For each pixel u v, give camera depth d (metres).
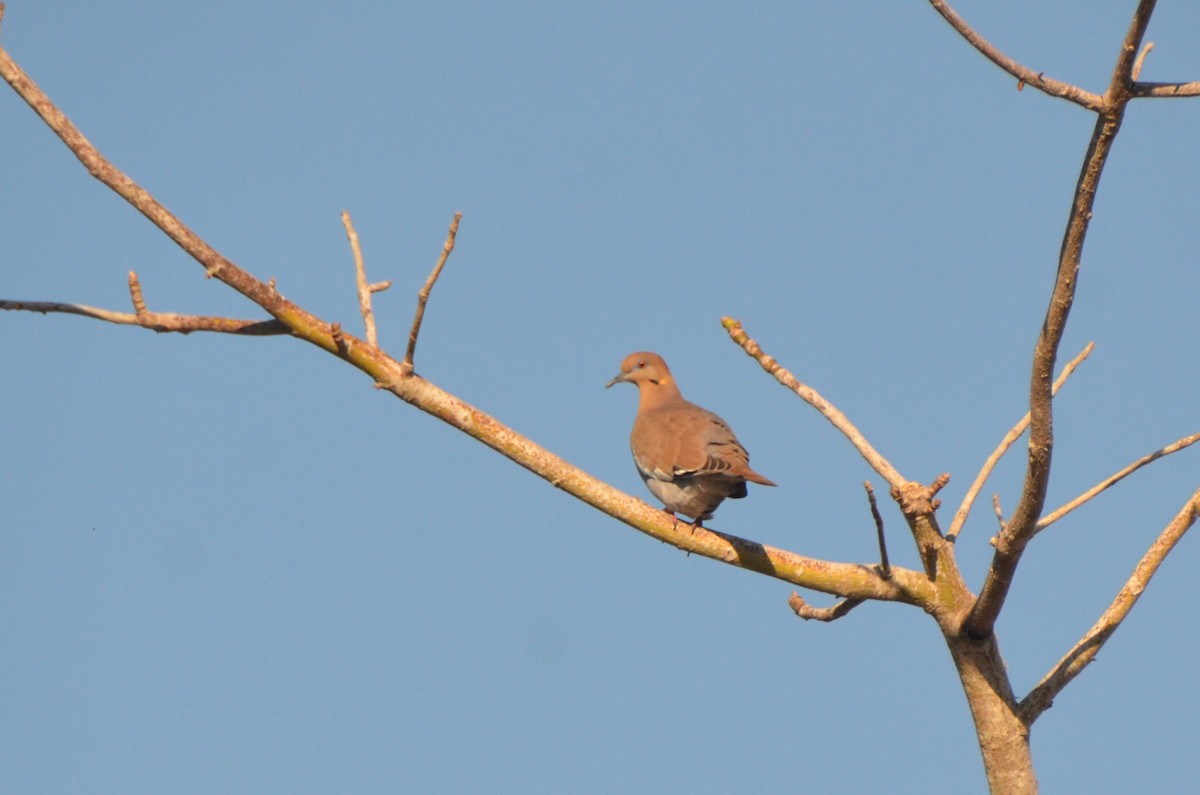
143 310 11.56
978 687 12.68
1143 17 8.81
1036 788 12.69
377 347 12.39
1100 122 9.48
